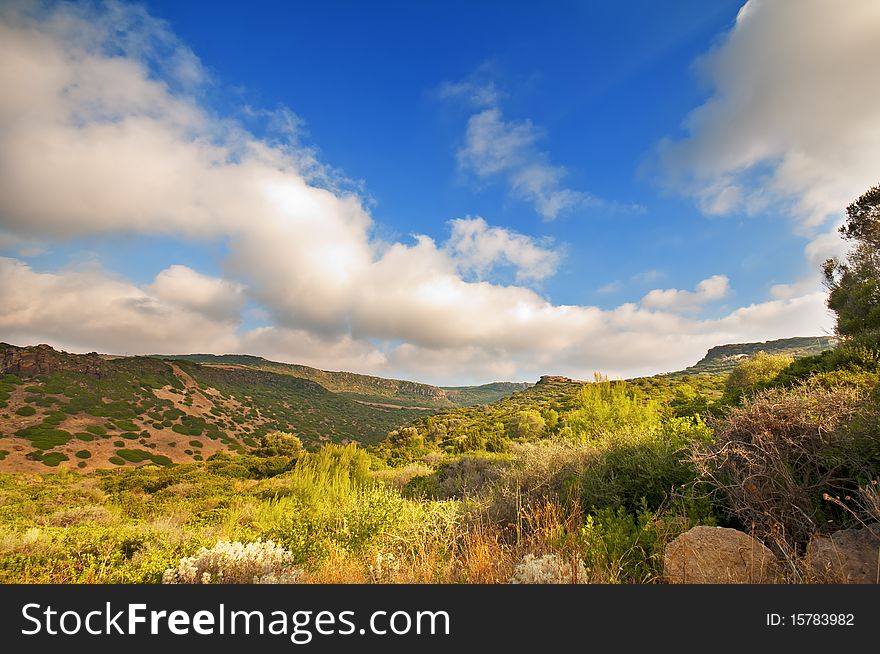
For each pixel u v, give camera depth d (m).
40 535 6.49
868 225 17.92
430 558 4.57
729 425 4.63
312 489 11.98
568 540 4.11
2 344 79.19
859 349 9.16
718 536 3.49
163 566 4.87
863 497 3.39
